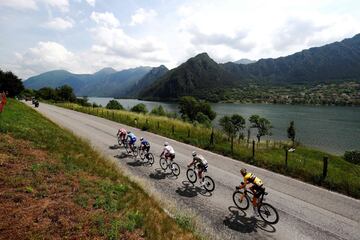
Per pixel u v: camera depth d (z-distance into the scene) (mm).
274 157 17891
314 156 24047
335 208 9578
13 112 21141
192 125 32062
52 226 5980
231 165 15164
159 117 38719
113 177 10430
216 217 8711
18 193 7152
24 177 8164
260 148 22766
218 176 12930
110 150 17359
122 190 9070
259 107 194875
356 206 9805
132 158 15641
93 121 32781
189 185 11555
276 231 7934
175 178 12406
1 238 5191
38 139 13156
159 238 6453
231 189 11234
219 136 24875
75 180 8969
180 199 9977
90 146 15859
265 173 13875
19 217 6078
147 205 8352
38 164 9406
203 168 10953
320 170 14648
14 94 63188
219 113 128500
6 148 10367
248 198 9242
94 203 7457
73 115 39188
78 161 11188
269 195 10680
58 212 6621
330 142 57250
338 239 7539
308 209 9445
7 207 6383
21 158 9734
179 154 17312
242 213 9070
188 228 7531
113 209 7355
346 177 13609
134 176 11883
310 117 116125
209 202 9836
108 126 28750
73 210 6871
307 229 8055
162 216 7883
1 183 7504
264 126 54938
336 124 91000
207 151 18844
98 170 10727
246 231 7898
